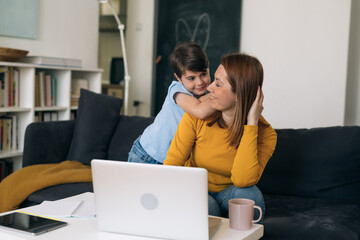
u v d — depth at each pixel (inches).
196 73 75.4
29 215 54.3
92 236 48.8
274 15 172.2
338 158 89.0
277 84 173.8
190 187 45.1
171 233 47.4
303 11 167.2
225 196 63.4
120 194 48.4
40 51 151.2
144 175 46.6
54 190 95.0
